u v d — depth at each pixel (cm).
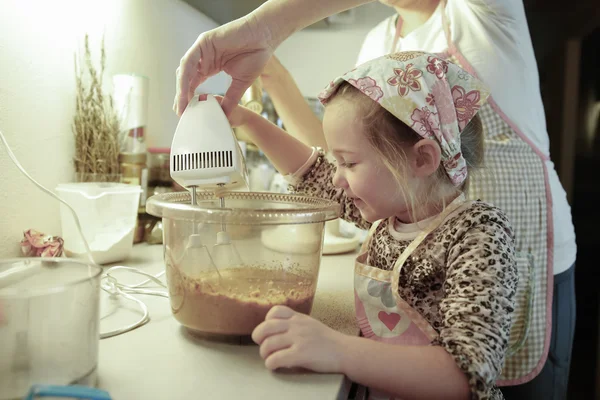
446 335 57
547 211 110
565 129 172
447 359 54
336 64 208
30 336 45
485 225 68
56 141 101
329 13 82
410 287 73
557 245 112
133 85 117
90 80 112
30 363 45
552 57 170
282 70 119
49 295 45
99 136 110
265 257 63
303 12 79
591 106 169
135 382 52
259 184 158
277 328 56
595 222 170
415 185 76
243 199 81
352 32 205
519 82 108
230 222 57
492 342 56
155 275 94
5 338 44
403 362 54
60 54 100
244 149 146
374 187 74
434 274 71
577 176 172
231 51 78
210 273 62
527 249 108
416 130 71
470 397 52
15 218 88
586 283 171
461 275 63
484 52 105
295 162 103
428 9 117
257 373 55
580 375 172
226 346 62
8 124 86
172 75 151
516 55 108
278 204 82
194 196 70
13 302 44
